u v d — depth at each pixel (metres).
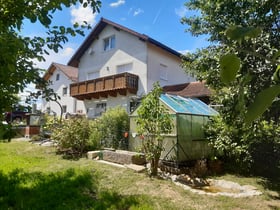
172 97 7.69
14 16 2.05
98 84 14.38
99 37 16.02
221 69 0.55
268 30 3.20
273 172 6.43
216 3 4.67
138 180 5.25
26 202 3.95
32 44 2.28
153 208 3.84
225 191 5.11
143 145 6.18
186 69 7.77
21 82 2.26
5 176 5.25
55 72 20.23
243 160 6.42
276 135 5.81
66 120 9.09
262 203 4.26
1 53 1.84
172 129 6.59
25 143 10.55
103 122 9.51
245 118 0.52
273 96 0.49
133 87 13.12
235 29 0.53
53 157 7.66
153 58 13.62
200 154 7.17
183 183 5.48
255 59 1.70
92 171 5.77
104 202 4.00
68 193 4.33
